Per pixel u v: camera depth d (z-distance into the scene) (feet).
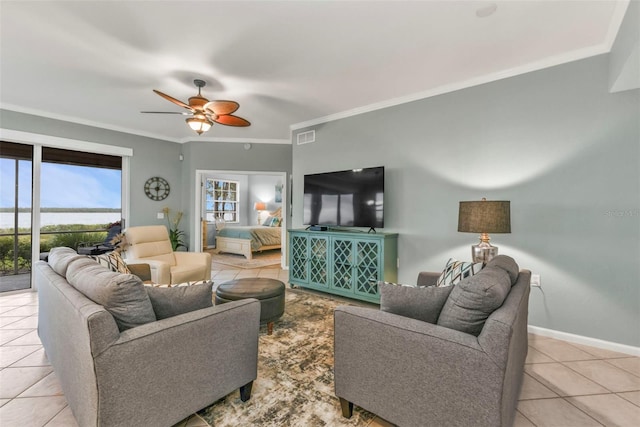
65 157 14.76
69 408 5.47
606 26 7.25
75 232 15.16
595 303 8.25
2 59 8.88
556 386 6.32
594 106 8.23
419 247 11.40
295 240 14.08
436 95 10.97
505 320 3.73
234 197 31.78
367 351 4.84
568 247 8.60
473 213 8.38
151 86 10.73
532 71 9.11
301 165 15.34
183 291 5.29
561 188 8.70
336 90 11.11
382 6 6.55
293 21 7.07
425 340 4.21
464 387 3.87
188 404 4.70
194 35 7.64
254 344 5.72
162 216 18.13
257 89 10.98
